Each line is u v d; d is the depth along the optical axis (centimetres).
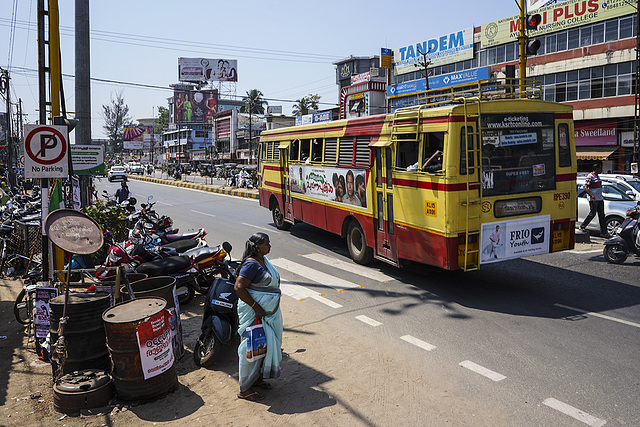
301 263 1016
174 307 549
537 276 884
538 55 3700
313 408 439
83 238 484
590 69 3400
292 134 1300
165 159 10638
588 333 605
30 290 554
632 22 3152
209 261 794
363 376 502
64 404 432
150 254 736
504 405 437
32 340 606
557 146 790
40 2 596
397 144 835
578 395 452
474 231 726
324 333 626
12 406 445
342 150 1028
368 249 966
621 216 1224
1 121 5775
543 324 640
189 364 545
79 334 478
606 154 3300
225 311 553
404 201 817
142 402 450
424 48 4581
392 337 608
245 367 452
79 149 1067
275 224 1483
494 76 3956
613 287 805
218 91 10706
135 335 437
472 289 810
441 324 650
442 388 472
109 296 506
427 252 764
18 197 1473
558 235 803
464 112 711
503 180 746
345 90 5203
